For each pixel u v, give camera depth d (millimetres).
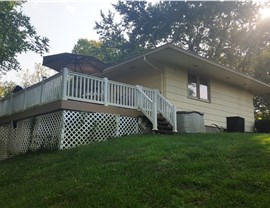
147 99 10445
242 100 17312
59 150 8297
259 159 5051
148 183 4324
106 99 9812
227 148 6141
